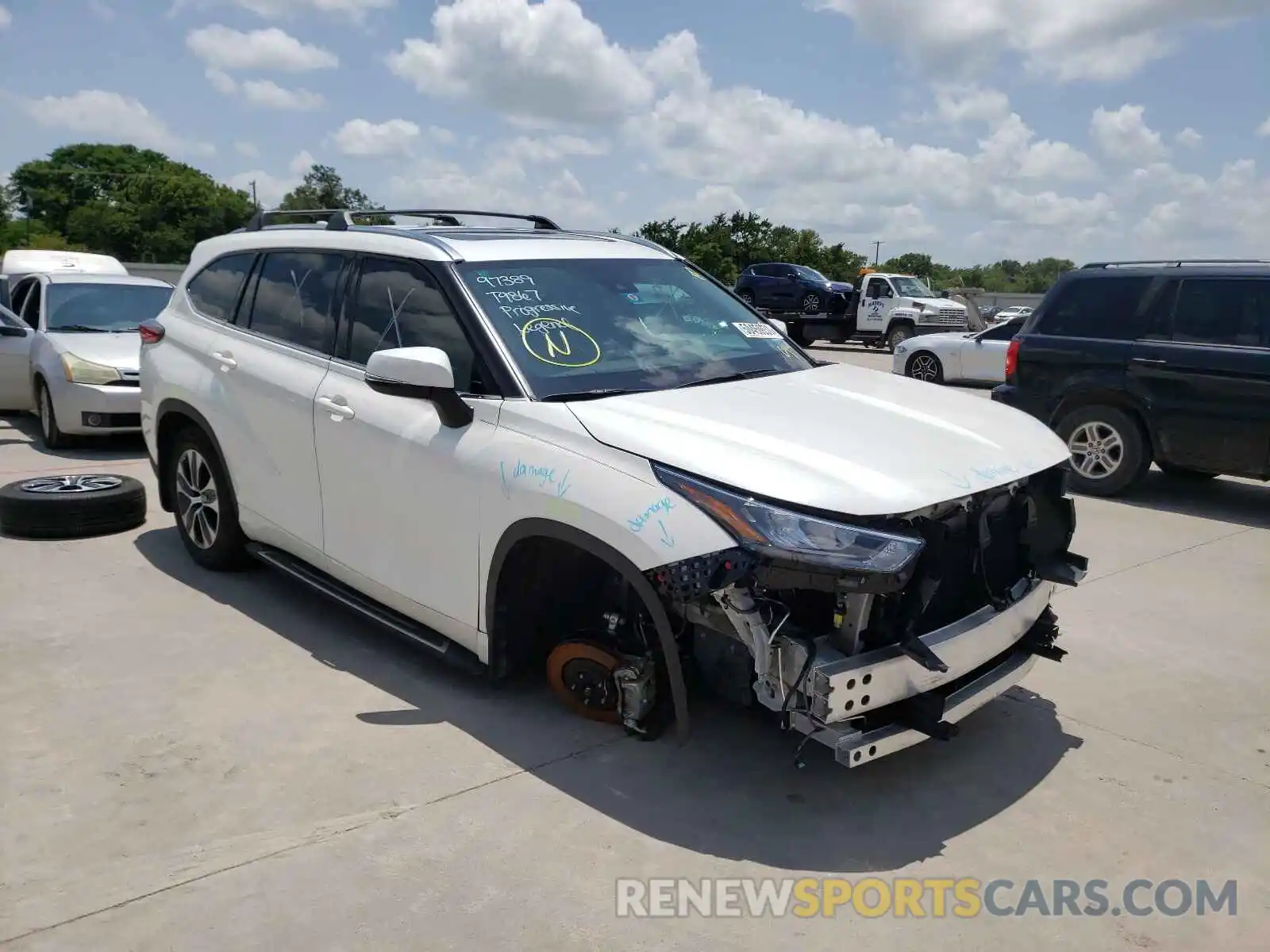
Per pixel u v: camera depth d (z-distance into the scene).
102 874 2.88
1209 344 7.65
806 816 3.26
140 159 112.38
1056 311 8.50
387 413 4.08
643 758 3.60
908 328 24.33
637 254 4.71
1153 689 4.38
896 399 3.98
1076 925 2.77
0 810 3.19
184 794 3.31
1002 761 3.68
